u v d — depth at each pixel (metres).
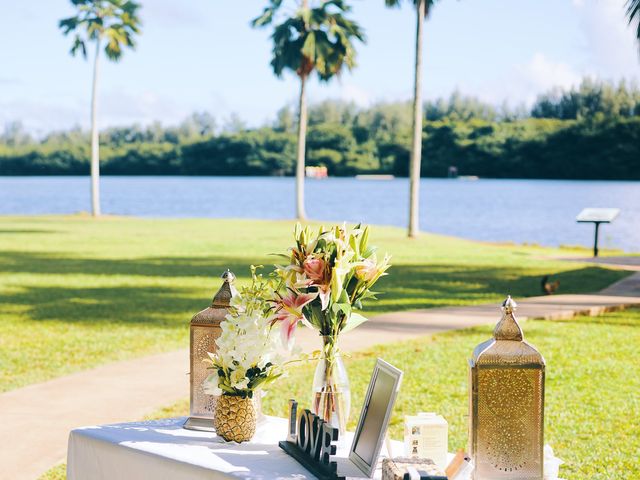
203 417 4.09
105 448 3.94
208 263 20.95
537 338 11.28
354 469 3.56
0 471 5.90
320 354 3.92
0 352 10.23
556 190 96.94
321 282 3.74
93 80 44.62
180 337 11.14
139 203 73.88
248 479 3.39
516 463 3.34
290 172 135.25
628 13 18.83
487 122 126.50
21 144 143.00
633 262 22.41
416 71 29.72
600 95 120.38
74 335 11.34
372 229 34.66
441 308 13.81
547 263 21.83
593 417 7.54
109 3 45.59
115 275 18.50
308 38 37.06
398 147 132.12
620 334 11.63
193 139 138.50
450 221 53.53
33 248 25.25
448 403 7.88
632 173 115.19
